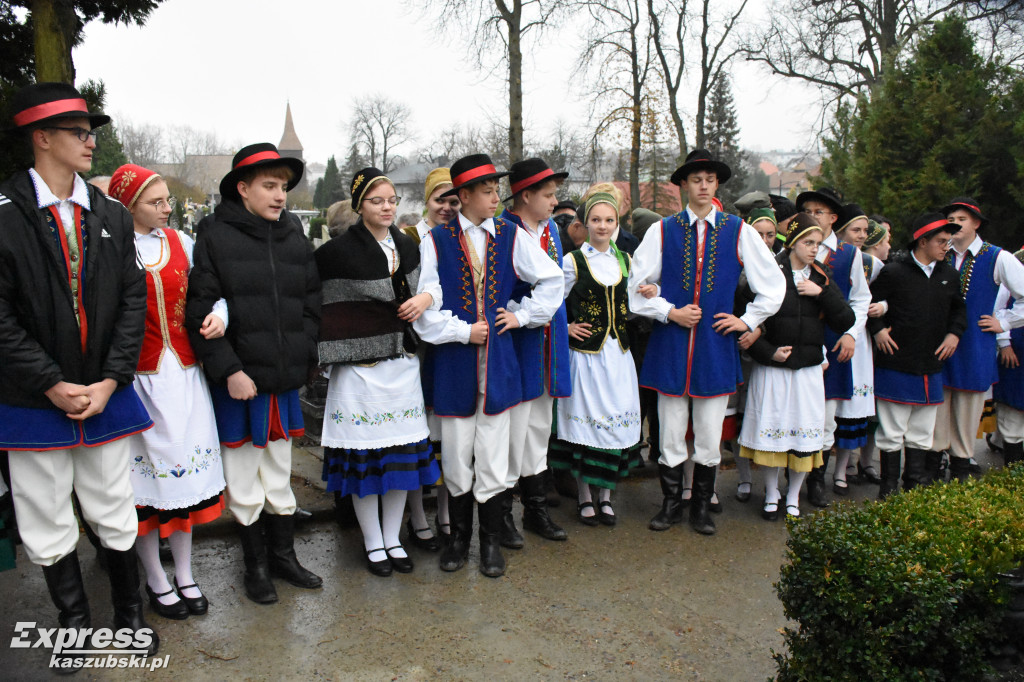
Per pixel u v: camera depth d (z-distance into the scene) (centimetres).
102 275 274
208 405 327
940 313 484
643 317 464
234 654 300
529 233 409
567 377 414
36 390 263
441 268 373
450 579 373
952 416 525
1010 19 1403
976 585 236
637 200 1970
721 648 317
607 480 430
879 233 557
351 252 354
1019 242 886
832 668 244
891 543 245
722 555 411
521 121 1496
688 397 442
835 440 516
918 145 898
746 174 3638
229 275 321
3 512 283
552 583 372
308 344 343
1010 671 241
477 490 379
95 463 284
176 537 329
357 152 4700
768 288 427
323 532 425
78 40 543
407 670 294
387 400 360
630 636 325
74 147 267
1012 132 844
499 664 300
